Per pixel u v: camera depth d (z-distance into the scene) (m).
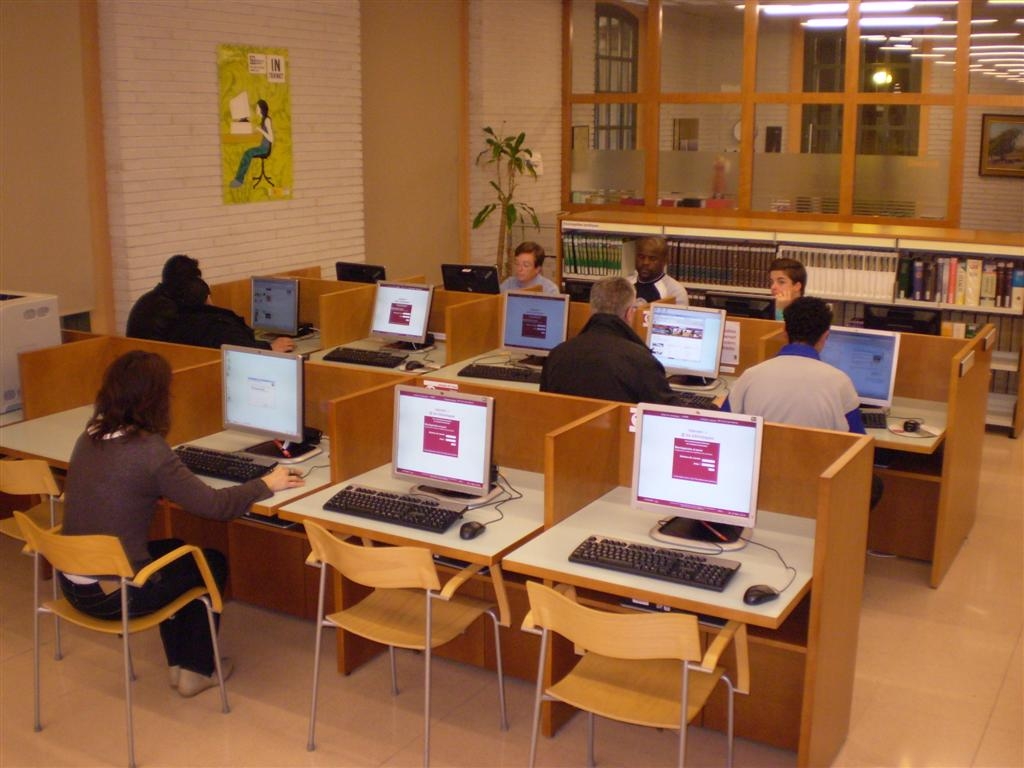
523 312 5.80
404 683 3.83
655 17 8.51
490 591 3.81
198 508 3.43
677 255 7.72
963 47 7.34
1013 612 4.36
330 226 7.78
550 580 3.14
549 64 9.32
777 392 3.84
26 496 5.17
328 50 7.54
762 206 8.35
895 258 6.98
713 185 8.54
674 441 3.33
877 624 4.27
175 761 3.34
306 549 4.24
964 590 4.58
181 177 6.61
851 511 3.08
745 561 3.15
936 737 3.46
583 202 9.40
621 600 3.36
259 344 5.96
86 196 6.25
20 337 4.77
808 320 3.94
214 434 4.48
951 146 7.54
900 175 7.76
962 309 6.83
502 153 8.68
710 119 8.48
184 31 6.49
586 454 3.58
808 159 8.09
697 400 5.02
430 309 6.04
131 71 6.21
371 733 3.50
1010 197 7.61
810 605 3.11
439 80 8.76
